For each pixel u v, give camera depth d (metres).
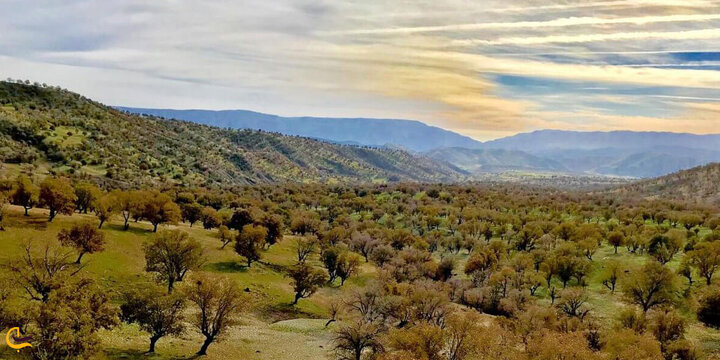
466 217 199.38
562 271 112.00
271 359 58.34
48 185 96.00
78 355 36.53
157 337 52.81
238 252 104.69
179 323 55.97
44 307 37.38
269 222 128.50
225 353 57.72
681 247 121.44
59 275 53.06
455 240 160.25
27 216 96.75
